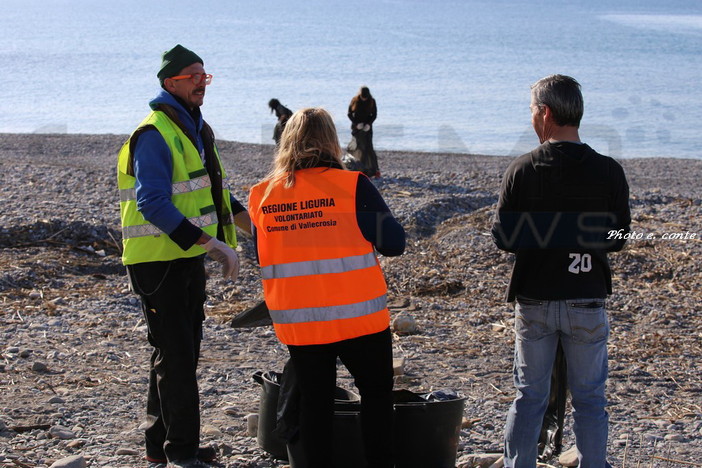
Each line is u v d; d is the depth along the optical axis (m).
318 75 54.62
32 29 138.75
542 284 4.05
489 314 8.38
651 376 6.64
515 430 4.16
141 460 4.61
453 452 4.50
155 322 4.35
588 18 162.25
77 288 8.62
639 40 93.56
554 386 4.64
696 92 40.88
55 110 32.53
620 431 5.49
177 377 4.34
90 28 142.62
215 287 9.01
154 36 116.06
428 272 9.72
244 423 5.31
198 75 4.37
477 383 6.37
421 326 7.98
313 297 3.90
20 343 6.79
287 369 4.20
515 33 111.25
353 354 3.95
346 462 4.39
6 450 4.64
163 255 4.28
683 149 23.52
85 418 5.24
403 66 62.72
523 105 32.62
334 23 154.12
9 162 17.41
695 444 5.30
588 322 4.04
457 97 36.94
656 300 8.77
